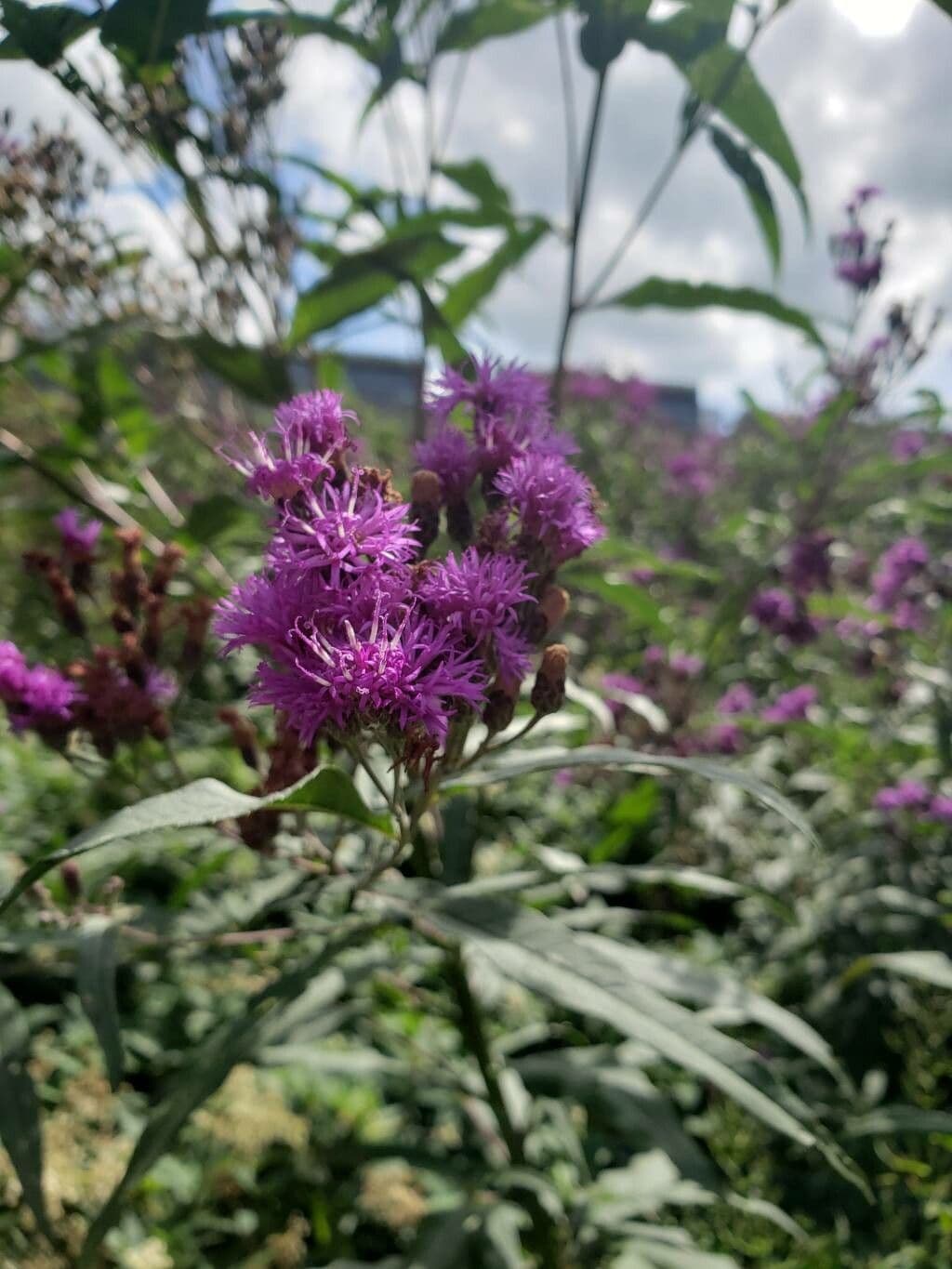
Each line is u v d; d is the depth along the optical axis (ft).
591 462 1.56
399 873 0.52
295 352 0.66
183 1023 0.77
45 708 0.44
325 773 0.28
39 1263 0.52
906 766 1.00
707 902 1.04
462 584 0.30
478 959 0.47
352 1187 0.66
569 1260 0.53
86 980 0.35
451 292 0.67
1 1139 0.36
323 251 0.66
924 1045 0.69
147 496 0.69
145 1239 0.58
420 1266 0.47
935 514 1.01
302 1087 0.71
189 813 0.25
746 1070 0.31
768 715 1.07
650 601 0.68
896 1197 0.65
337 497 0.30
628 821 0.66
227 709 0.46
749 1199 0.58
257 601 0.30
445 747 0.34
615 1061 0.51
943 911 0.78
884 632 1.12
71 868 0.42
